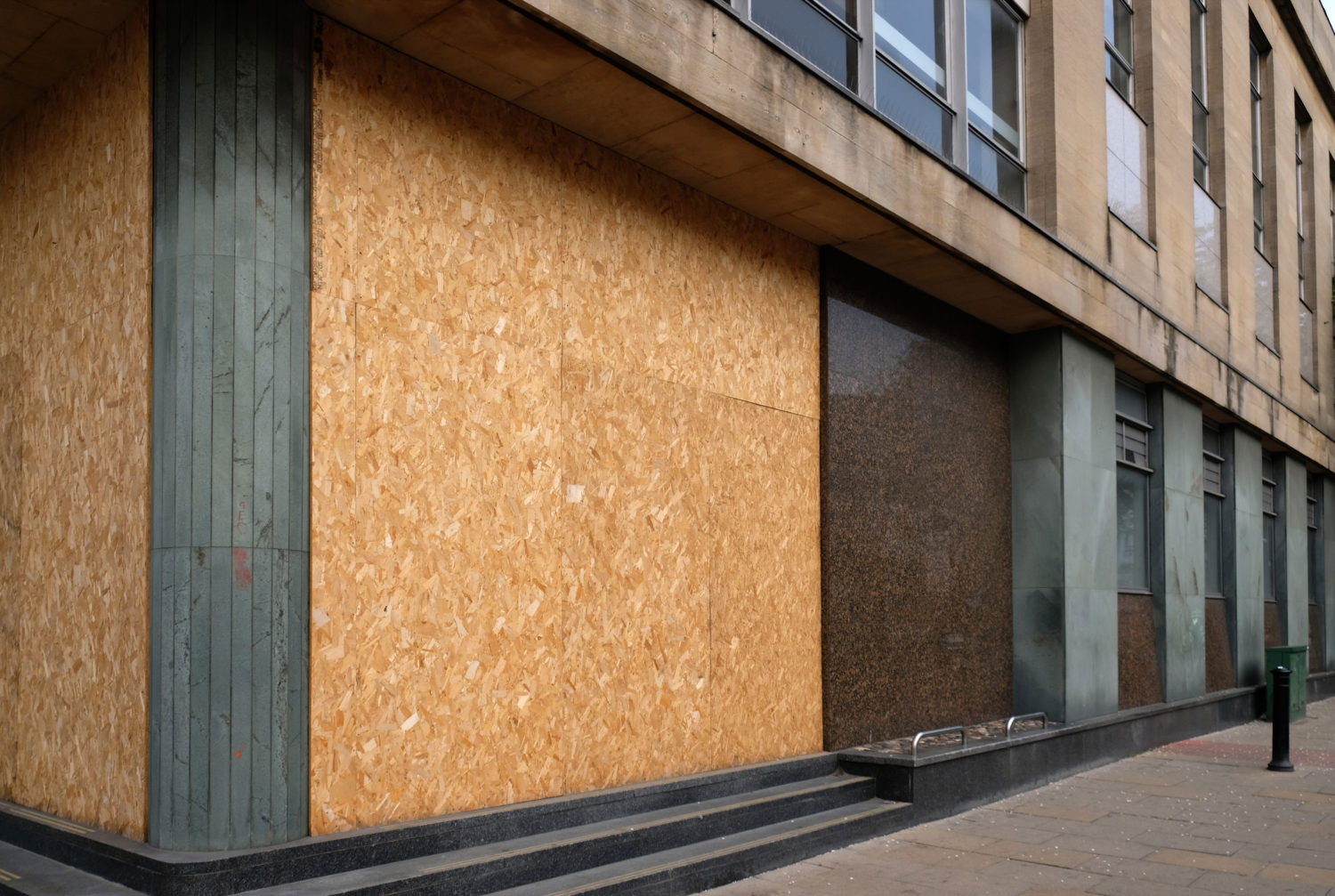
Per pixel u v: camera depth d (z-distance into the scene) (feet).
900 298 36.94
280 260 18.80
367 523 20.17
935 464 38.11
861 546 33.68
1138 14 52.85
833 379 33.17
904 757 29.66
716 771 27.32
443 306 21.99
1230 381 60.08
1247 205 66.49
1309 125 83.41
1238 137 65.31
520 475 23.26
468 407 22.30
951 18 38.06
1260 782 36.94
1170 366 51.16
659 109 24.21
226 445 17.95
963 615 39.01
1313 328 81.76
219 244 18.17
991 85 40.42
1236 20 66.13
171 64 18.62
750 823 25.38
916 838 27.50
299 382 19.04
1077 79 43.86
